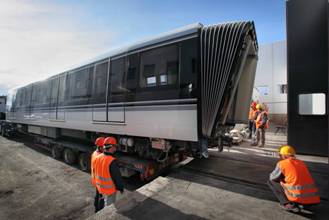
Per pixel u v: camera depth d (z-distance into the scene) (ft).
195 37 13.58
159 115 14.99
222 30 13.42
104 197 12.55
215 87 13.24
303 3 17.81
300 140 17.93
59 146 29.43
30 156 33.04
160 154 16.84
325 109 16.85
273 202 11.57
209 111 13.35
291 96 18.42
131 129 16.98
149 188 13.88
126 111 17.42
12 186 20.02
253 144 29.22
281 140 33.55
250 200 11.87
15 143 46.60
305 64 17.71
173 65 14.46
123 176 18.93
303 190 10.09
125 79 17.72
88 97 21.88
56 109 28.19
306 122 17.66
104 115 19.57
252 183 14.17
